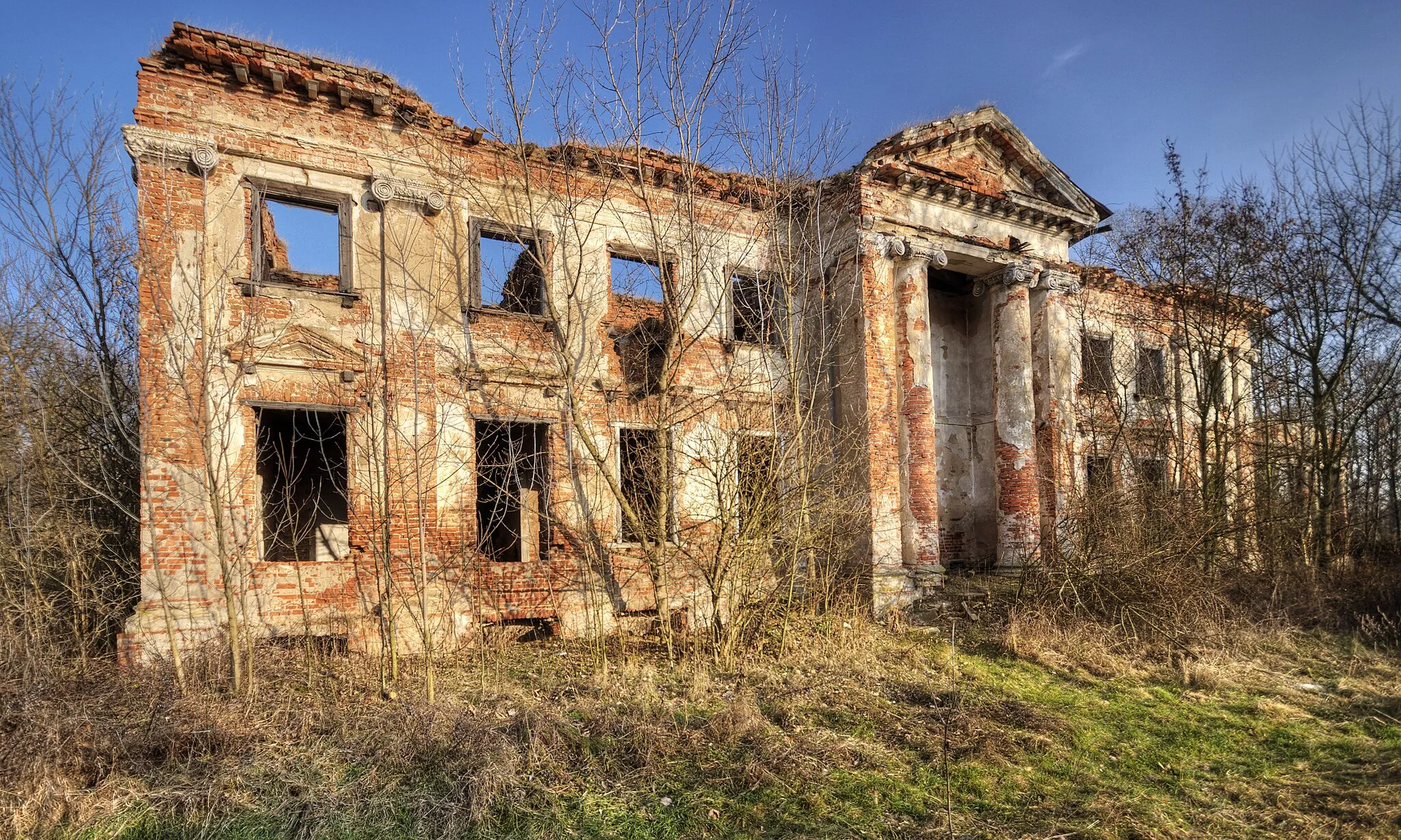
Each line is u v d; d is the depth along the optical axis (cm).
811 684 903
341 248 1080
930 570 1377
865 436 1355
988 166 1589
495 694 844
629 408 1277
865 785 625
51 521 905
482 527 1380
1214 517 1311
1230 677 942
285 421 1236
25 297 956
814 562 1245
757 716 764
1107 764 684
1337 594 1285
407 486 1071
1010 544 1516
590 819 565
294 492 1320
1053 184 1627
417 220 1124
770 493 1117
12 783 564
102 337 1057
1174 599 1139
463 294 1155
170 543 932
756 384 1399
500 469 1295
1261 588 1301
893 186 1446
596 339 1260
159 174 965
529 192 1133
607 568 1208
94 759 616
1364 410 1545
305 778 619
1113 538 1237
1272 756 702
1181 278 1592
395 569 1048
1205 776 658
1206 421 1636
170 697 753
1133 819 567
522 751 661
